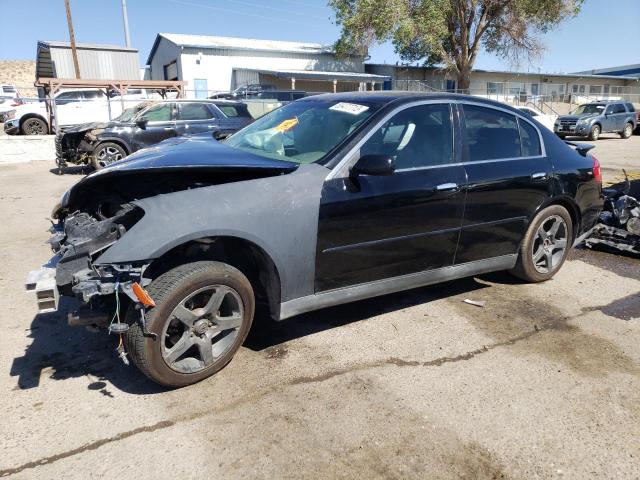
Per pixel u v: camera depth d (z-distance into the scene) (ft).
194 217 9.23
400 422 9.07
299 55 105.09
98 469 7.83
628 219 18.44
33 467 7.85
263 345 11.73
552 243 15.40
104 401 9.53
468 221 12.92
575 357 11.43
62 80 54.95
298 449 8.34
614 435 8.85
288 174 10.46
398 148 11.85
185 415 9.14
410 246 12.07
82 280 8.91
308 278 10.80
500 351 11.63
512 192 13.66
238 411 9.28
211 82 98.68
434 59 100.22
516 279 16.10
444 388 10.13
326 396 9.78
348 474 7.84
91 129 37.88
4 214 25.13
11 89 96.63
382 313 13.53
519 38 97.40
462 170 12.69
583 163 15.70
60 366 10.77
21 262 17.67
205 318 9.83
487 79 122.62
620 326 13.00
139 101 57.93
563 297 14.80
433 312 13.64
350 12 93.09
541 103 107.04
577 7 93.25
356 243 11.18
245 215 9.71
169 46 103.24
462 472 7.95
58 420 8.96
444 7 90.02
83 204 11.23
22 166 45.37
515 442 8.63
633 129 82.28
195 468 7.88
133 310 9.16
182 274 9.33
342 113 12.30
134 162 10.64
